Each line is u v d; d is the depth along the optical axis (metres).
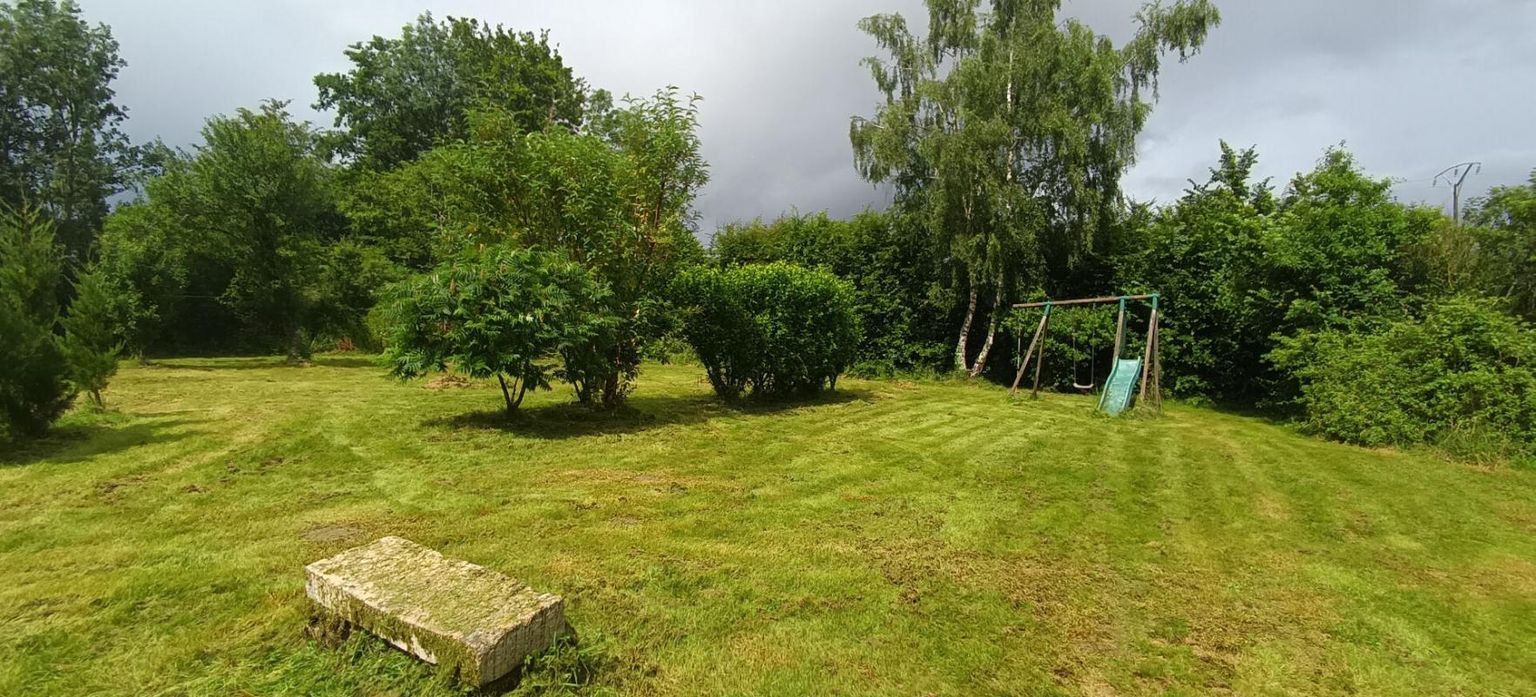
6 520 4.51
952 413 11.20
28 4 27.00
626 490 5.63
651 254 9.60
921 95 16.69
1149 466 7.36
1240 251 13.60
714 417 9.79
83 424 8.16
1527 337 8.63
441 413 9.28
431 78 29.00
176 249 19.98
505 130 8.95
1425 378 8.84
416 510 4.89
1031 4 17.33
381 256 23.09
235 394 11.55
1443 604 3.78
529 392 11.70
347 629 2.82
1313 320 11.86
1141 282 15.65
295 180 20.09
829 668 2.87
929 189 17.08
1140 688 2.81
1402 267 12.35
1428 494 6.27
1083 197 15.70
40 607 3.16
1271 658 3.10
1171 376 15.04
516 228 9.02
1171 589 3.89
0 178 25.55
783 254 21.45
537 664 2.56
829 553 4.25
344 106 28.64
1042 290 16.55
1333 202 12.66
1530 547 4.82
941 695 2.70
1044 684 2.81
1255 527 5.18
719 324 10.90
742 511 5.14
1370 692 2.84
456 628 2.45
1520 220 12.41
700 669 2.81
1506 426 8.04
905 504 5.49
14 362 6.96
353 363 20.64
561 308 8.01
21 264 8.16
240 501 5.04
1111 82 15.78
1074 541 4.70
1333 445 8.99
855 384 15.85
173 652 2.76
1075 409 12.24
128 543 4.08
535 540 4.30
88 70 28.30
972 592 3.73
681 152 9.54
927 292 18.44
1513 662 3.13
